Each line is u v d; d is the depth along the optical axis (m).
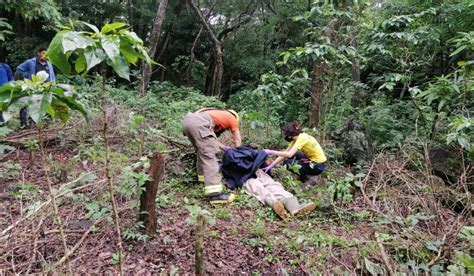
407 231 3.27
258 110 7.91
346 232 3.63
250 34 16.12
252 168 4.42
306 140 4.79
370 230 3.65
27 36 13.20
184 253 3.03
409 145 5.31
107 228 3.22
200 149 4.15
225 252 3.13
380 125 6.99
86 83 8.58
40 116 1.45
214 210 3.91
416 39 5.41
